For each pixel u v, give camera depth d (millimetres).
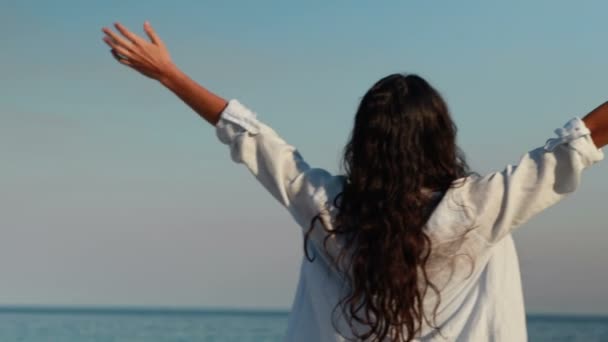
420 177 2377
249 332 140125
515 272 2412
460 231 2320
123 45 2521
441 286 2357
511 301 2367
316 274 2471
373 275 2320
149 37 2555
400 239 2312
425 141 2396
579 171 2305
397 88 2426
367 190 2375
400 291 2299
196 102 2559
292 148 2537
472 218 2316
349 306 2391
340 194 2426
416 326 2348
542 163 2324
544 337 159625
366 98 2455
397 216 2330
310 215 2461
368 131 2406
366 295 2330
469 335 2326
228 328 155000
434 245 2324
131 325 160250
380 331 2336
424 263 2312
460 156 2455
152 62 2521
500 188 2322
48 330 133750
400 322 2311
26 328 138750
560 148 2320
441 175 2398
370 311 2365
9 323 163625
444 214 2324
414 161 2375
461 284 2367
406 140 2379
